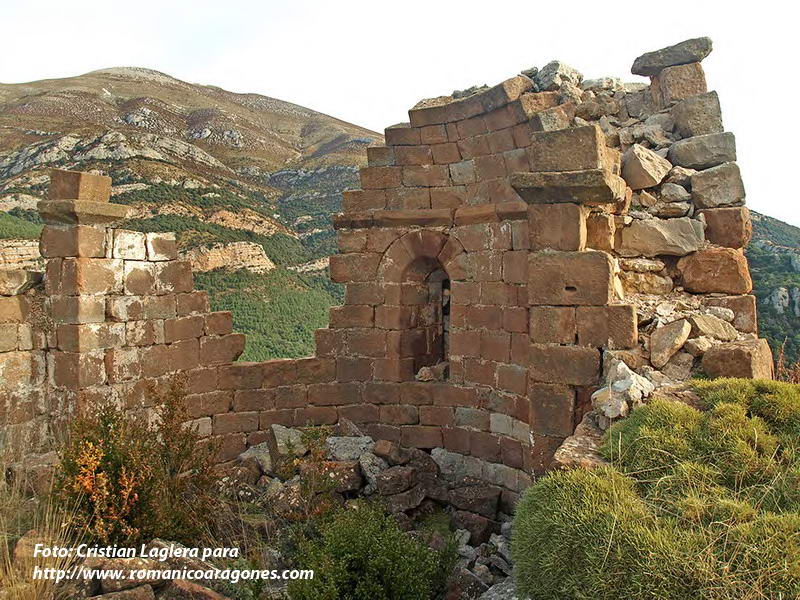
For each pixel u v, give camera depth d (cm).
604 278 707
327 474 861
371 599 576
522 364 921
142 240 915
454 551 722
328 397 1088
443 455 1032
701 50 916
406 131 1044
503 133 951
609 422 611
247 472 927
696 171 882
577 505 459
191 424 930
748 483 480
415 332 1080
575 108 960
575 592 409
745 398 566
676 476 483
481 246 982
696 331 725
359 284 1088
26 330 844
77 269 827
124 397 885
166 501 709
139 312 909
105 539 619
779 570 375
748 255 1927
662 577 382
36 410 848
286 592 594
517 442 930
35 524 622
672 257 852
